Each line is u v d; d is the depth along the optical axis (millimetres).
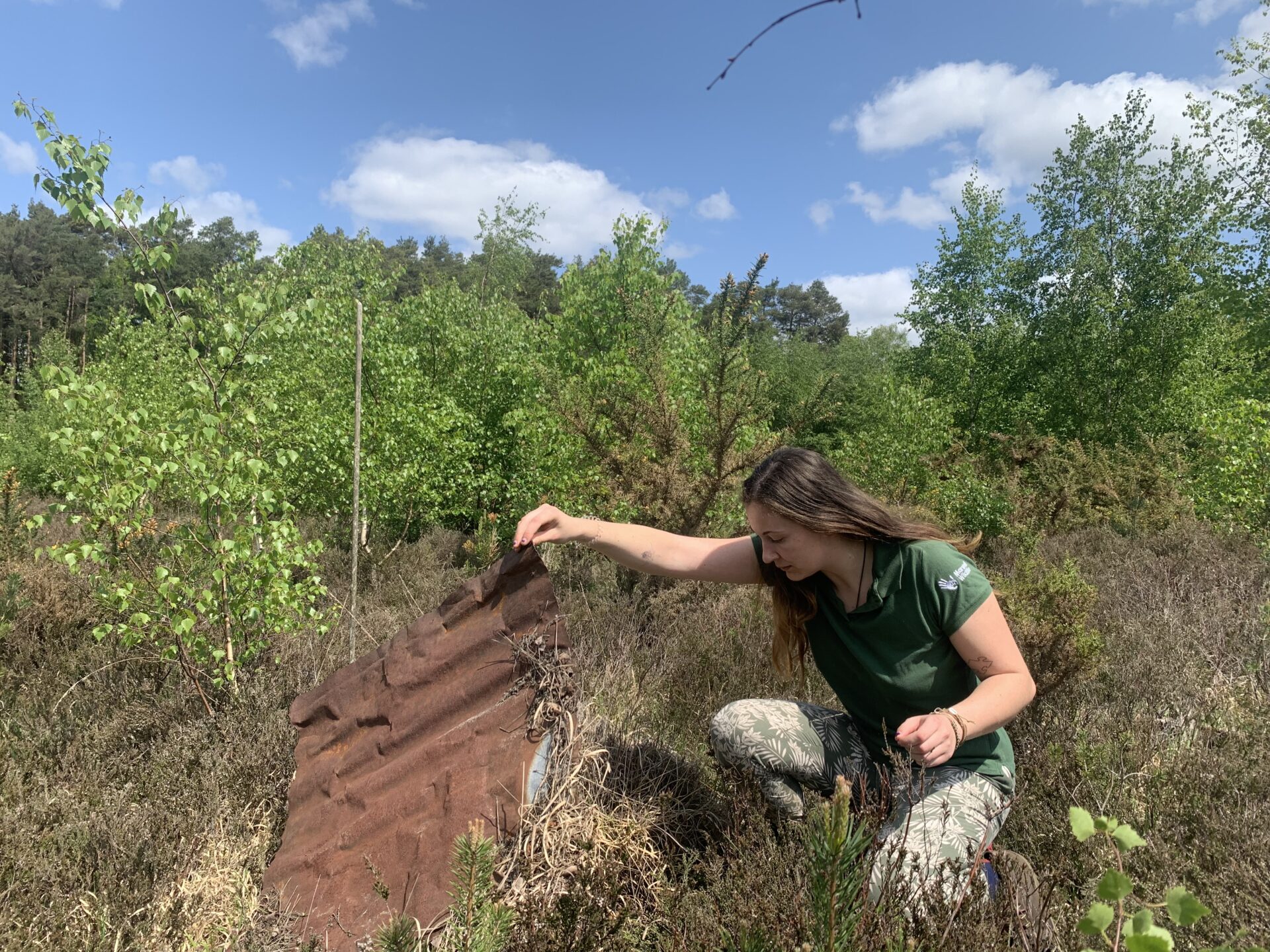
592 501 6539
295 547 4133
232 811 2854
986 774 2193
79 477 3721
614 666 3844
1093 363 17141
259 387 6125
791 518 2150
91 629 4762
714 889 2068
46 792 2934
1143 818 2561
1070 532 9047
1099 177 17812
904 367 21594
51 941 2207
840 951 1378
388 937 1623
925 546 2174
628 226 9617
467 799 2385
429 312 12281
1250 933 1960
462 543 9219
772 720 2404
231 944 2225
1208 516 8469
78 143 3410
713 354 5332
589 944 1883
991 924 1727
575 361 9398
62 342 19234
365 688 2816
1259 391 14977
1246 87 16391
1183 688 3752
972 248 19828
